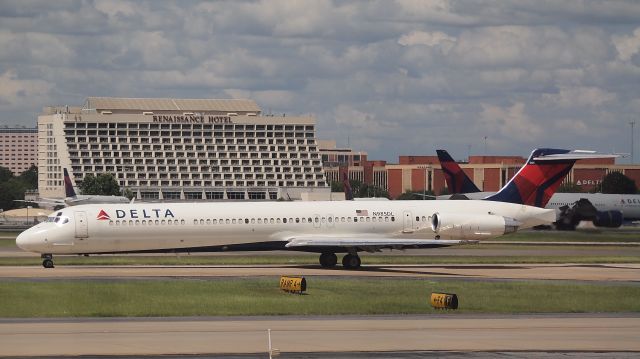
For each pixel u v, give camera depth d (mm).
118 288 184625
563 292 188125
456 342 127750
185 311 157375
